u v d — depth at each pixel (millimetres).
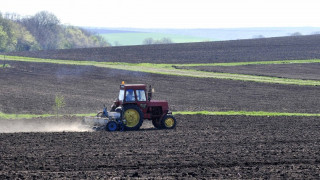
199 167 36781
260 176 33844
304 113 80625
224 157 40125
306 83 122688
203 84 119000
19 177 32500
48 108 81938
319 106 90625
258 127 60312
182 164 37344
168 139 48562
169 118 58875
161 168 36031
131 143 45812
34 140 46938
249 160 39125
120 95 59219
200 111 81062
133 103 57938
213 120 67438
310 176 33906
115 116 56188
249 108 86750
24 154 40156
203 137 50375
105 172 34281
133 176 33312
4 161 37500
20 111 78375
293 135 53094
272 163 38438
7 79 119750
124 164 36906
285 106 89875
